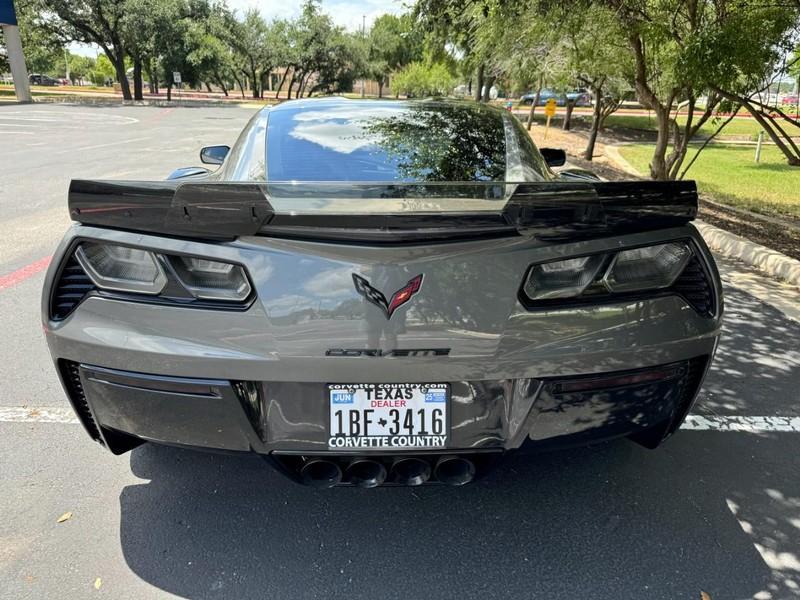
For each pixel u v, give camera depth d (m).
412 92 48.34
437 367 1.97
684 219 2.12
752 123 37.84
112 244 2.05
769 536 2.36
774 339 4.37
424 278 1.94
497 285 1.97
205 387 2.01
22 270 5.69
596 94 18.86
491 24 9.27
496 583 2.12
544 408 2.06
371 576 2.15
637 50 9.26
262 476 2.70
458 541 2.32
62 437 2.99
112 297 2.06
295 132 3.05
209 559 2.22
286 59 56.59
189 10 50.44
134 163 13.34
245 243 1.98
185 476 2.70
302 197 2.07
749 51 6.36
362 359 1.95
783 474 2.75
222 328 1.98
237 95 70.25
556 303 2.02
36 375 3.63
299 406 2.04
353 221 1.91
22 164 13.08
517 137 3.15
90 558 2.21
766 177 14.67
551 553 2.26
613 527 2.40
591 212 2.00
